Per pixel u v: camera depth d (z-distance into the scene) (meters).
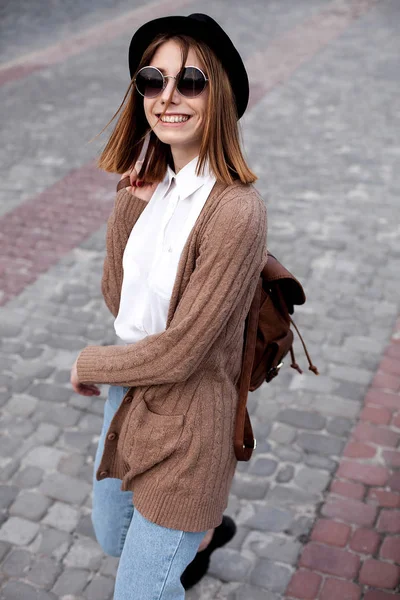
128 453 1.87
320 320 4.41
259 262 1.71
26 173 6.65
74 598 2.64
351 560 2.79
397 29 11.74
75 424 3.55
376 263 5.07
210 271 1.66
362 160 6.89
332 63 10.00
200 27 1.64
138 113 1.85
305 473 3.22
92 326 4.41
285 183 6.39
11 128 7.70
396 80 9.26
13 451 3.36
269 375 2.09
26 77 9.39
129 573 1.89
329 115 8.09
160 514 1.83
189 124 1.70
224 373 1.85
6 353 4.11
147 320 1.89
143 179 1.92
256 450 3.36
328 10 13.10
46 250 5.32
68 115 8.11
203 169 1.72
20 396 3.74
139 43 1.77
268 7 13.35
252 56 10.33
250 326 1.92
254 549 2.83
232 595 2.64
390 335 4.28
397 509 3.03
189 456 1.80
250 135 7.50
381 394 3.76
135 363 1.76
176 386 1.81
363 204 5.99
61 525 2.96
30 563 2.78
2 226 5.64
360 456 3.33
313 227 5.60
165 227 1.80
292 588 2.67
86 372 1.86
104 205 6.09
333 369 3.96
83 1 13.75
